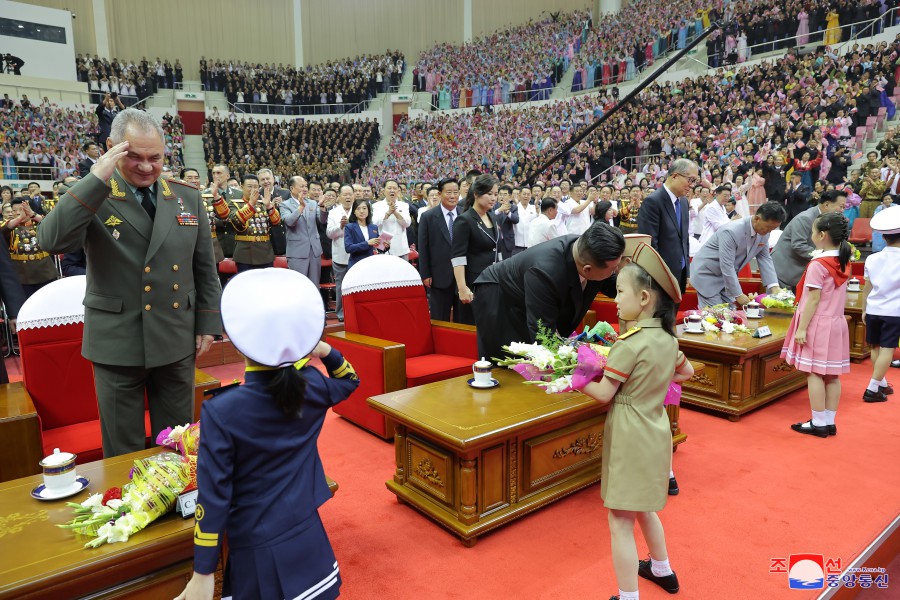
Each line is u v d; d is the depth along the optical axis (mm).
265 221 5848
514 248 7773
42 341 2713
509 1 22156
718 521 2428
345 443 3412
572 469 2699
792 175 9750
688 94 13945
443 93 20109
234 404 1269
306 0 23000
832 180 10273
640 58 16406
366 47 23391
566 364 2359
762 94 12703
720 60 14688
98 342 2008
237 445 1264
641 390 1801
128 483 1771
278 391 1282
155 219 2023
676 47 15930
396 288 3996
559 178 14539
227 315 1285
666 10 17422
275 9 22812
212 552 1217
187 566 1571
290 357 1300
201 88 20703
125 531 1473
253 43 22781
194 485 1606
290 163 18484
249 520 1286
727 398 3734
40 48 17469
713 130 12664
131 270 2004
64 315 2771
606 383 1809
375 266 3945
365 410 3529
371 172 18594
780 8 13953
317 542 1367
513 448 2439
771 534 2322
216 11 22094
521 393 2727
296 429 1366
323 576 1360
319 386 1416
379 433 3434
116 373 2041
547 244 2676
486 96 19219
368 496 2730
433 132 18969
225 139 18578
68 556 1404
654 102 14469
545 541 2305
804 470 2922
